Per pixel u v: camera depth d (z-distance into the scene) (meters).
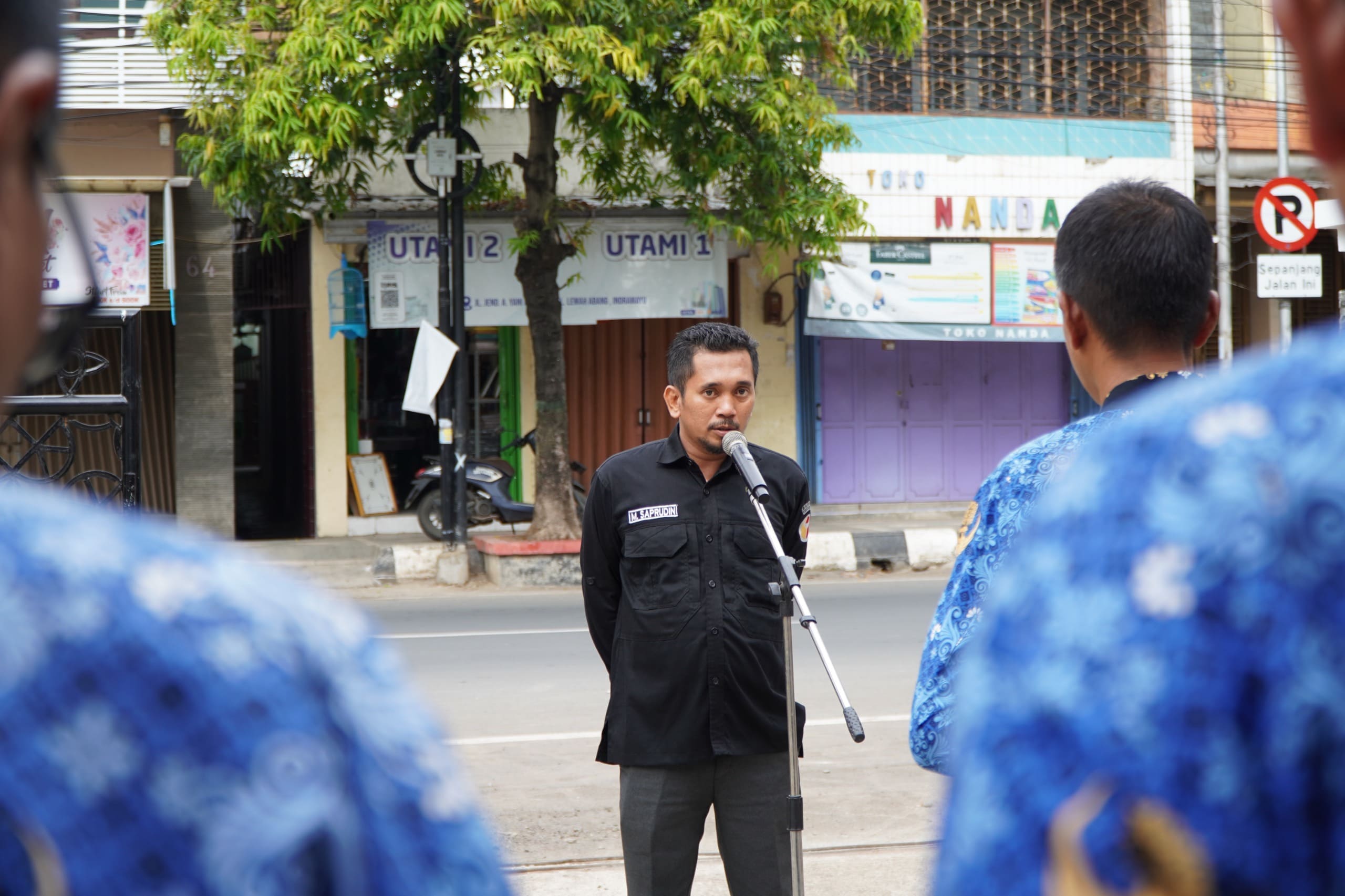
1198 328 1.75
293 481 14.26
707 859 4.76
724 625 3.25
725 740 3.22
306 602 0.69
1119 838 0.64
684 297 13.19
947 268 14.13
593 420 14.32
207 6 10.45
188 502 12.23
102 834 0.60
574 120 10.97
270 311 14.85
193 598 0.64
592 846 4.77
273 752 0.62
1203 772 0.63
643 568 3.32
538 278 11.51
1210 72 14.74
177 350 12.15
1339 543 0.63
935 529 13.02
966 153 14.16
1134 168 14.50
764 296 14.46
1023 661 0.69
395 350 13.90
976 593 1.71
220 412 12.24
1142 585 0.65
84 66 11.27
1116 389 1.71
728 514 3.34
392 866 0.67
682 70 10.16
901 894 4.29
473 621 9.56
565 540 11.48
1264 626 0.63
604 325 14.31
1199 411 0.68
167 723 0.61
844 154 13.84
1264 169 14.92
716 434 3.30
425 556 11.55
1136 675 0.64
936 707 1.71
